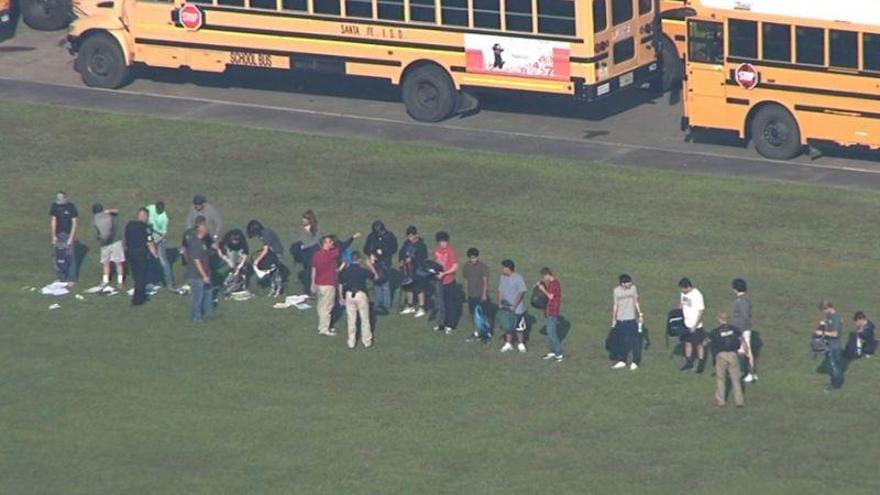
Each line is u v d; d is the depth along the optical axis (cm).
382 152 19762
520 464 13950
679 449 14050
